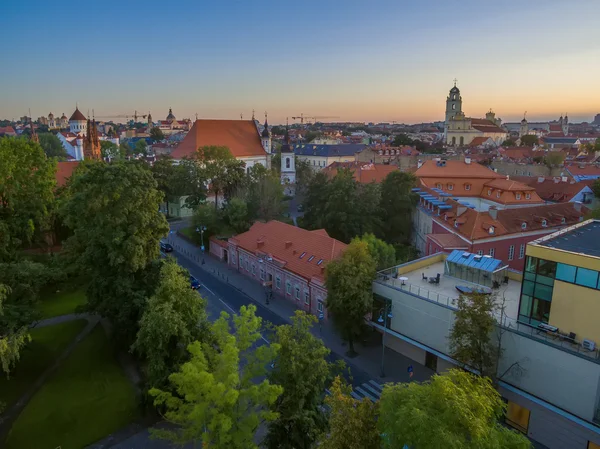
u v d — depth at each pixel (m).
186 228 92.44
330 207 76.69
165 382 32.38
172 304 32.16
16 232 54.03
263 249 61.81
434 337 36.75
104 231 39.44
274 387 22.75
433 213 69.25
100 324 46.78
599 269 27.86
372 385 38.00
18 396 35.59
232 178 94.94
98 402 35.31
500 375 32.34
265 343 44.25
